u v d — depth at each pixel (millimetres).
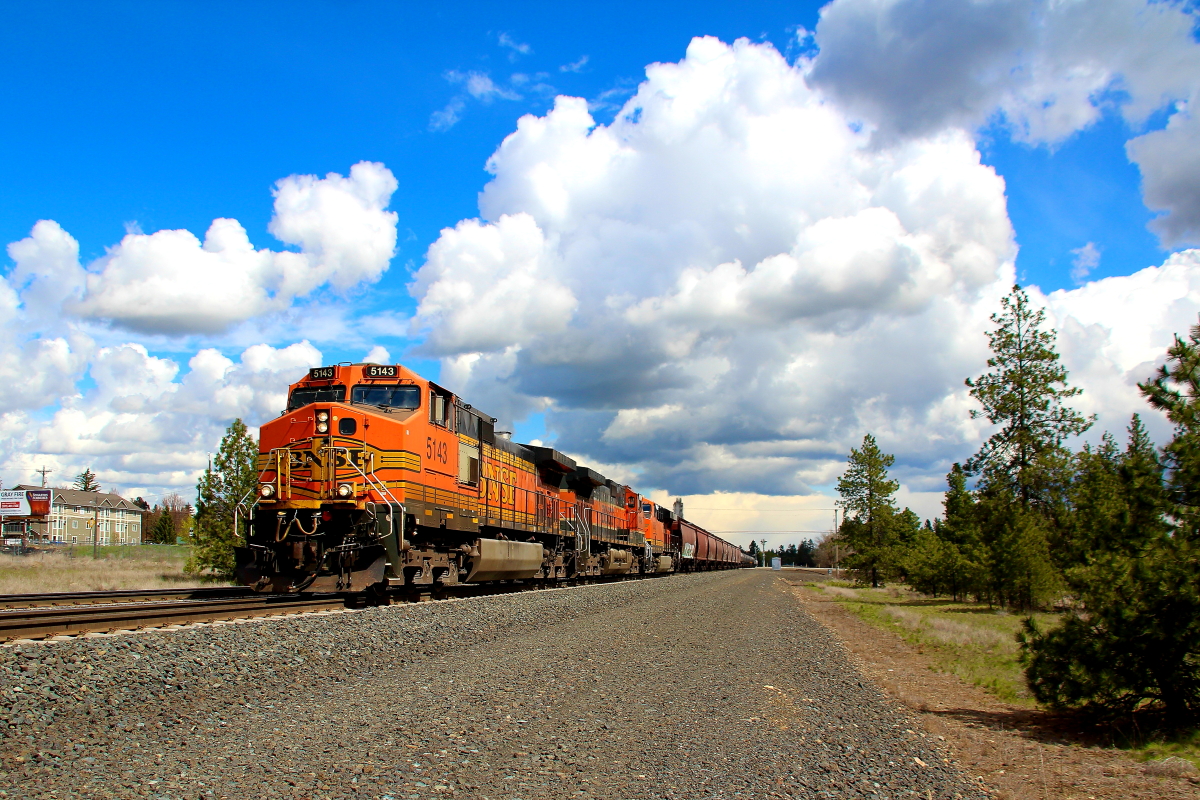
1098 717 10211
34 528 100750
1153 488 10164
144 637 10156
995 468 32312
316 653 11289
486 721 8352
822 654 15461
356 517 16297
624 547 41656
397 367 18406
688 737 8125
